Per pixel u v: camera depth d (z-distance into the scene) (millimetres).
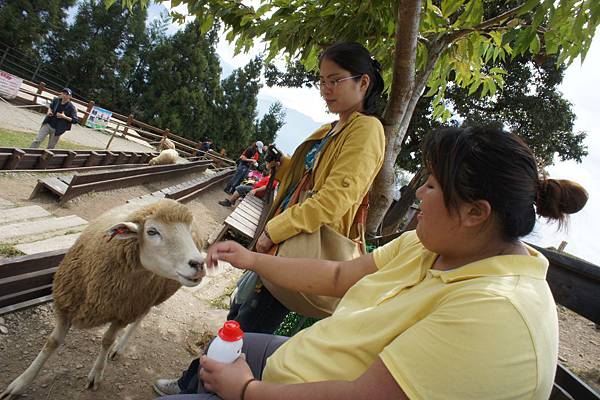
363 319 1218
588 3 2148
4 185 6512
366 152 1966
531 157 1066
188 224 2596
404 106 3174
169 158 13242
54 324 3254
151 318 3887
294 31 3275
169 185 11953
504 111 15180
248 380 1197
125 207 3199
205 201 11148
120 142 18094
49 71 36125
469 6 2867
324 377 1188
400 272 1367
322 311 2018
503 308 939
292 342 1379
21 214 5473
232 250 1768
